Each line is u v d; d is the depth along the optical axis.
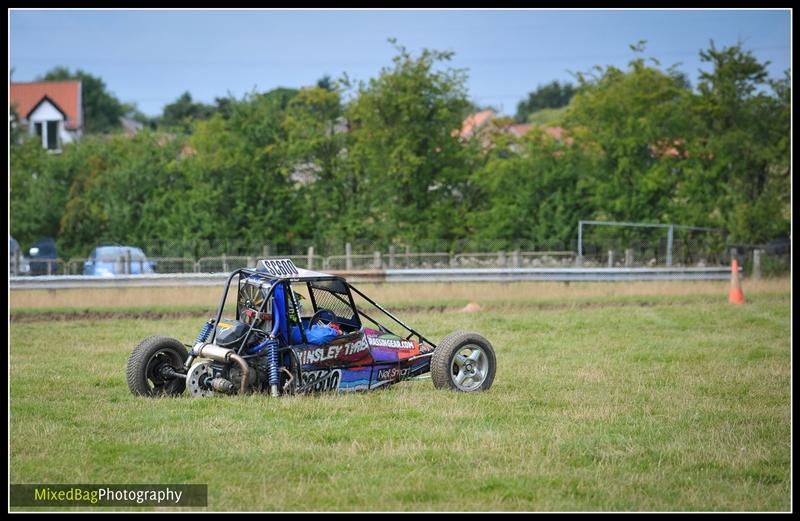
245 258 56.28
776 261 58.84
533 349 27.66
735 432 17.34
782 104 66.38
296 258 55.53
